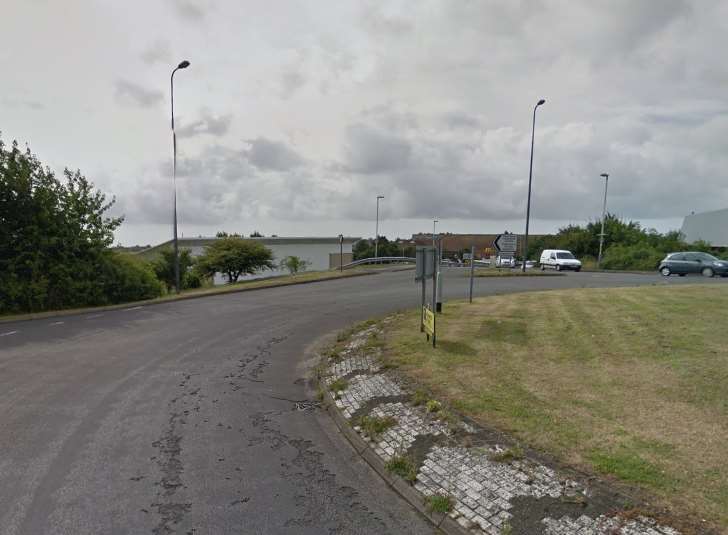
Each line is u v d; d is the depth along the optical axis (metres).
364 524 3.16
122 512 3.26
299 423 5.07
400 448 4.21
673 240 38.97
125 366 7.31
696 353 6.19
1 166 13.23
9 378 6.61
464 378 5.76
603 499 3.10
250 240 33.75
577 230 44.62
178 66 17.41
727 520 2.78
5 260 13.00
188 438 4.59
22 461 4.04
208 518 3.20
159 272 26.75
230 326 10.85
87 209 15.05
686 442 3.80
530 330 8.41
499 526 3.01
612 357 6.33
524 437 4.05
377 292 17.45
